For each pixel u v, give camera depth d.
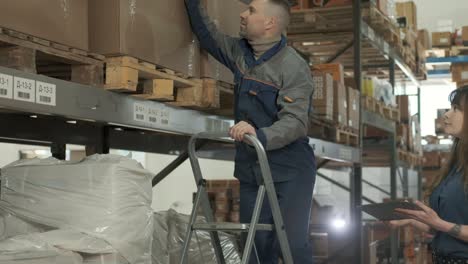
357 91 7.94
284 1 4.02
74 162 3.43
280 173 3.93
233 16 4.73
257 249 3.96
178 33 4.09
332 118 6.82
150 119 3.96
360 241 8.16
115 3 3.53
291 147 3.97
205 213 3.77
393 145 10.47
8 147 11.48
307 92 3.89
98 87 3.54
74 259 3.02
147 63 3.77
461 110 3.92
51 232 3.08
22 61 3.04
